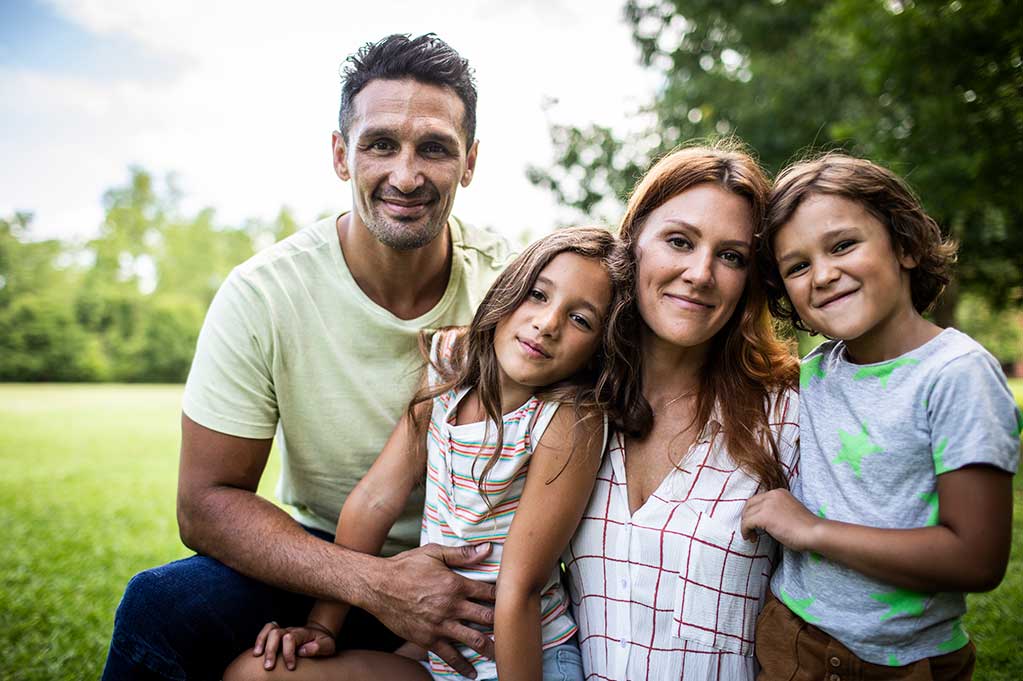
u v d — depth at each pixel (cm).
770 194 178
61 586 382
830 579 160
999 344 2625
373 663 186
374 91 208
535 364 180
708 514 175
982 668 261
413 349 229
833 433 166
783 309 195
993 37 593
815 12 1145
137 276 4916
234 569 201
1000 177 623
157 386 3102
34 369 3406
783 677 166
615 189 1257
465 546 188
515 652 171
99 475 780
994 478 142
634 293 185
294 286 221
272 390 221
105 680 193
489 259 255
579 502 178
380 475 202
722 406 183
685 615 174
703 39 1317
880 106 787
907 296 165
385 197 211
